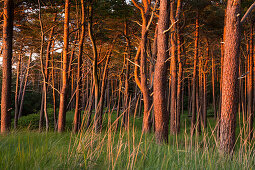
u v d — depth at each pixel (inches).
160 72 288.0
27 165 118.6
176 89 534.3
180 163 153.0
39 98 1210.6
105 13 573.9
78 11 579.5
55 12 546.6
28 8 533.3
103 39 659.4
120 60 850.1
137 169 133.0
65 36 481.4
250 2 550.9
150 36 639.8
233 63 228.1
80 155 145.8
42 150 142.3
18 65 863.1
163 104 283.6
